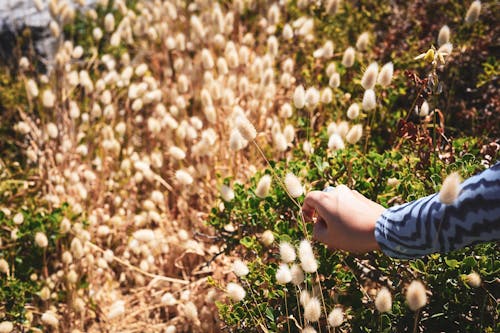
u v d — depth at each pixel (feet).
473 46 5.74
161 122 6.07
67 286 4.92
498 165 2.52
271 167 4.17
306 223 3.95
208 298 4.20
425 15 6.27
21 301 4.60
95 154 6.45
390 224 2.82
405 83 5.54
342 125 4.25
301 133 5.73
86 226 5.18
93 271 5.18
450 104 5.56
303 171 4.31
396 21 6.43
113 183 5.92
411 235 2.74
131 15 6.95
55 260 5.19
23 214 5.03
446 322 3.65
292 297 3.83
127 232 5.54
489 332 3.46
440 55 3.92
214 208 4.41
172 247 5.24
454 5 6.07
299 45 6.59
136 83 7.33
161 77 7.50
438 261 3.65
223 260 4.90
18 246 5.03
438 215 2.64
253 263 4.03
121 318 4.95
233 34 7.30
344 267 4.13
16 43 7.93
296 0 7.42
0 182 5.61
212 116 5.17
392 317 3.65
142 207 5.89
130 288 5.32
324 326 3.83
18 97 7.01
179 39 6.20
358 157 4.46
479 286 3.54
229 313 3.97
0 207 5.45
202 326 4.44
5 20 8.05
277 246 4.12
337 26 6.63
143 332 4.90
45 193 5.66
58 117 6.37
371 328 3.57
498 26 5.84
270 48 5.53
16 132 6.63
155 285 5.02
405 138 4.39
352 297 3.73
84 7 8.59
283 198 4.22
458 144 4.38
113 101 7.14
